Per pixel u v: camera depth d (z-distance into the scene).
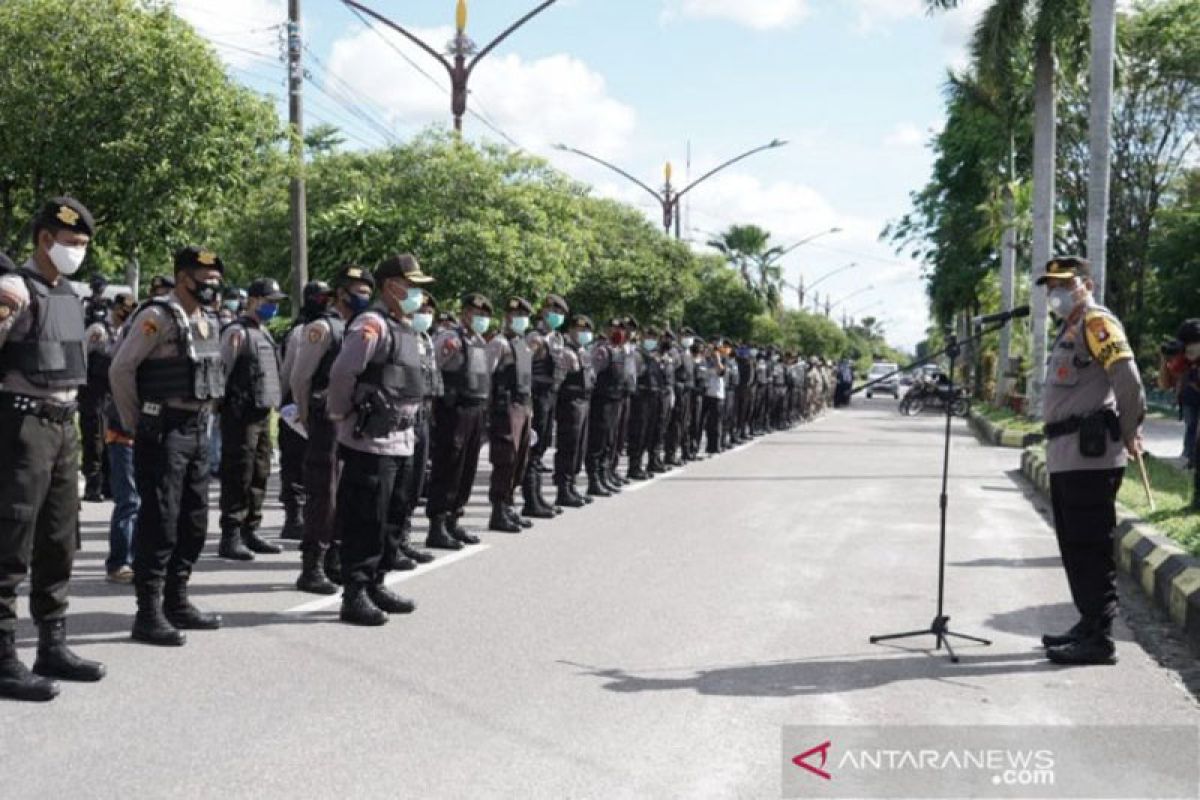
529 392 9.82
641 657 5.68
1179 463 16.20
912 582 7.71
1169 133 41.12
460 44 19.89
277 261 23.50
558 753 4.30
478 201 19.61
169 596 6.05
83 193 15.48
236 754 4.24
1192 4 39.88
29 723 4.55
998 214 36.12
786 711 4.86
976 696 5.12
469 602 6.88
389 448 6.27
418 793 3.90
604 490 12.48
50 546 5.04
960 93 32.31
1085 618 5.79
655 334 14.23
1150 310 41.34
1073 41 23.98
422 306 7.03
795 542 9.34
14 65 14.46
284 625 6.25
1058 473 5.83
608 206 32.97
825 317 75.69
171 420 5.77
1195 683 5.46
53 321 4.86
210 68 15.27
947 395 6.09
